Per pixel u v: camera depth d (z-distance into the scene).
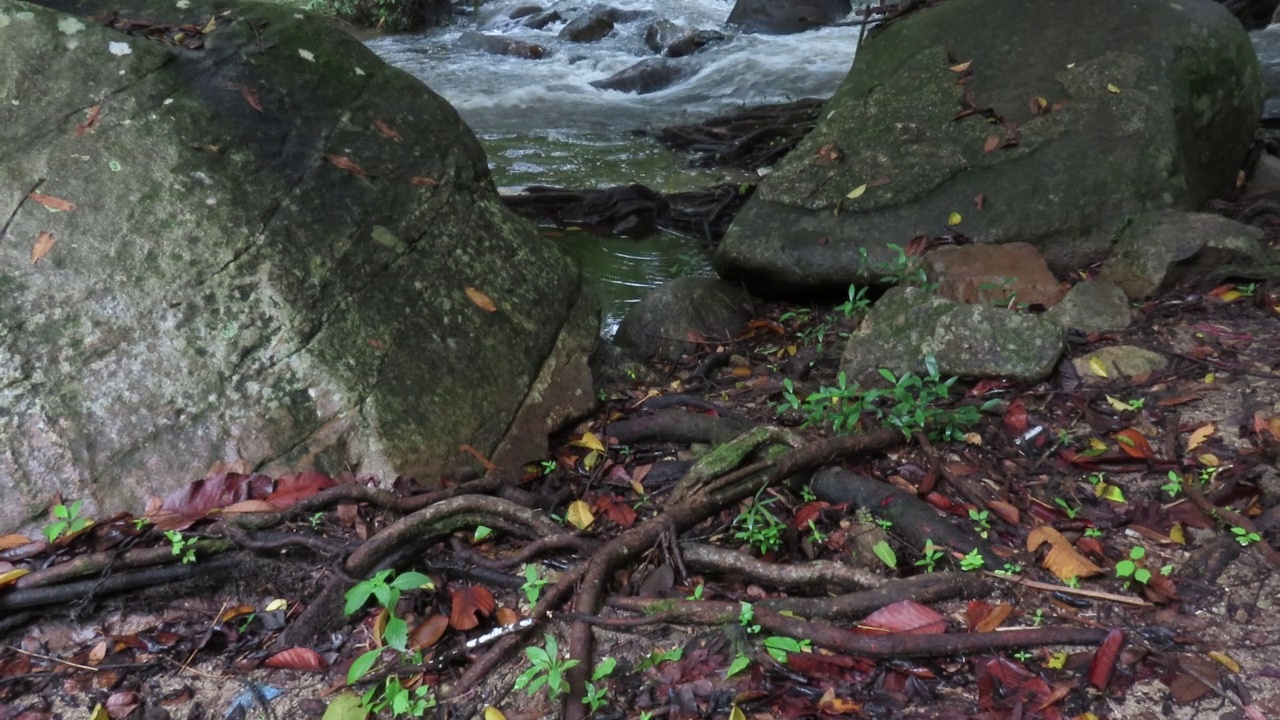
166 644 2.80
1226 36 5.55
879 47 6.04
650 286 5.91
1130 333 4.20
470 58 13.26
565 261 4.46
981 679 2.52
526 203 7.01
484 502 3.13
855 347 4.19
